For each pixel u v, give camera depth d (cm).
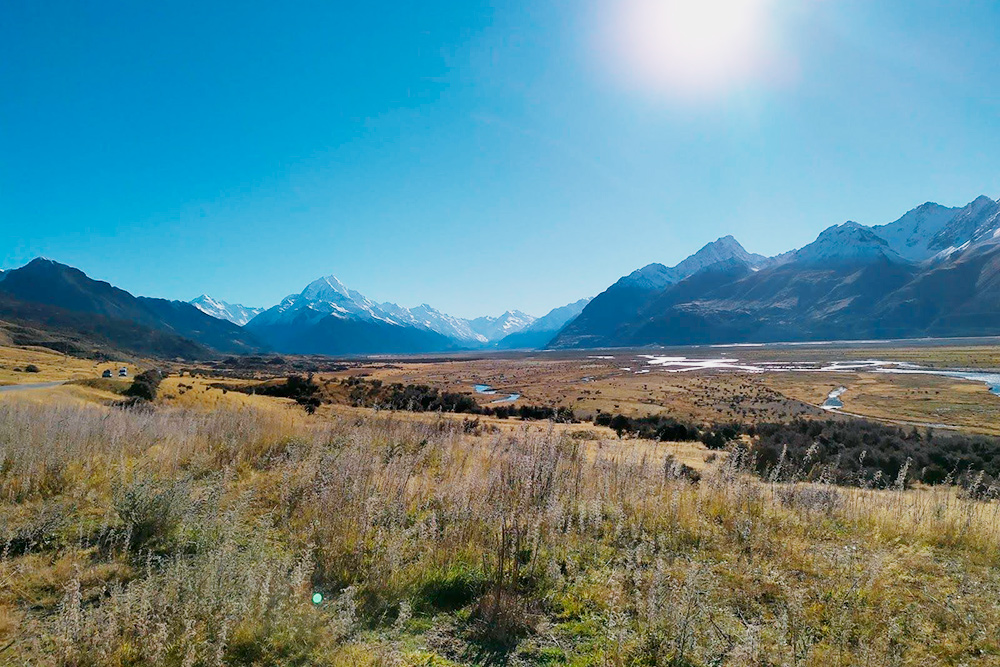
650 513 886
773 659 466
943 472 2044
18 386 5812
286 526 757
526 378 12988
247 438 1316
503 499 795
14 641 451
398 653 468
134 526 691
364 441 1275
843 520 952
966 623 543
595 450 1800
